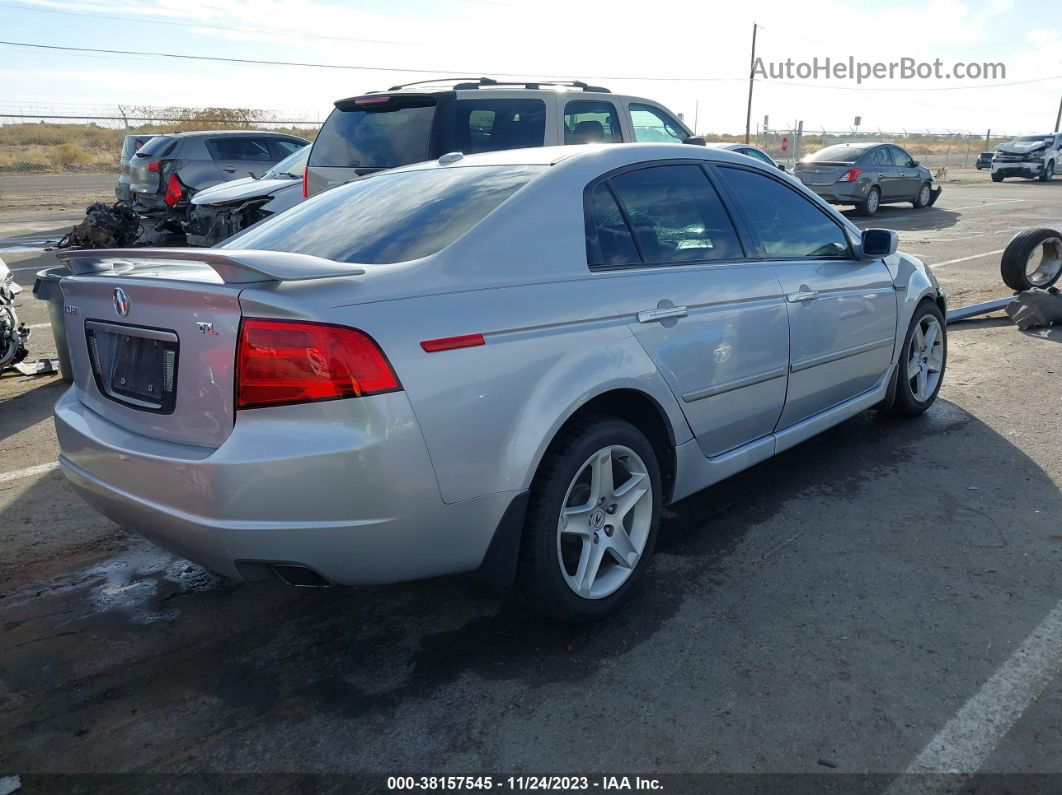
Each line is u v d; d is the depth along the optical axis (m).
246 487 2.40
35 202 21.27
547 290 2.91
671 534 3.85
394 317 2.51
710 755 2.44
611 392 3.12
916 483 4.30
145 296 2.65
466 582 3.51
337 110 7.50
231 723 2.66
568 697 2.72
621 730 2.56
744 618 3.14
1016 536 3.70
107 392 2.92
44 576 3.62
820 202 4.43
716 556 3.62
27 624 3.25
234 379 2.43
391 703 2.73
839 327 4.25
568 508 3.01
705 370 3.44
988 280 10.05
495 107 7.10
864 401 4.68
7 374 6.78
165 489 2.57
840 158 18.97
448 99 6.91
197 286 2.48
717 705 2.65
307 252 3.09
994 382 5.99
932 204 21.34
